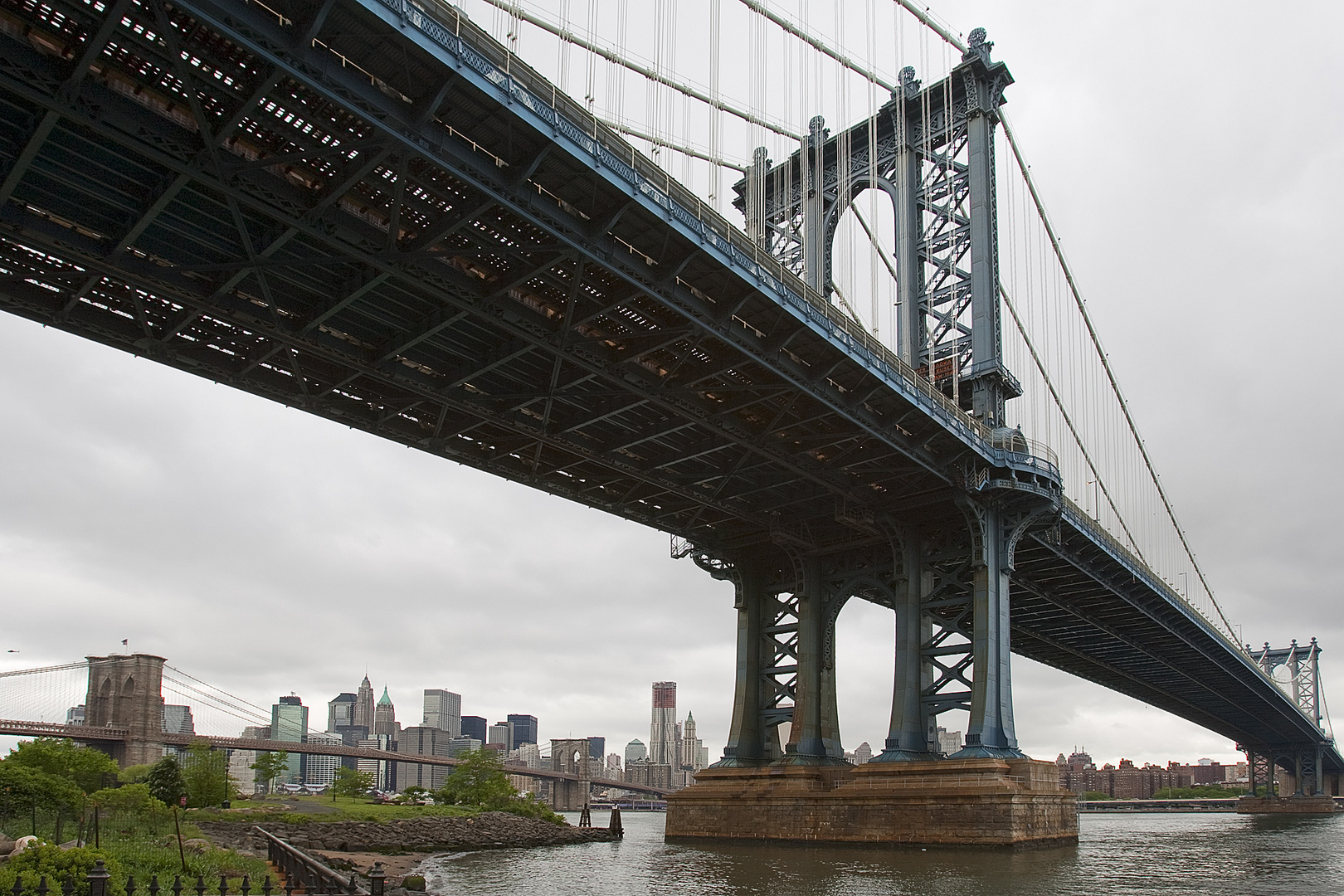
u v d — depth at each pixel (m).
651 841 93.38
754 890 45.16
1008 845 62.66
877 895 42.91
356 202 42.84
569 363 55.47
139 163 39.03
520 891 45.56
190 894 25.81
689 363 56.44
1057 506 73.62
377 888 27.78
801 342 55.84
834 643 79.75
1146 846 84.50
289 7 34.00
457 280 45.88
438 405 60.06
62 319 47.16
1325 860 67.50
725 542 83.19
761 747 81.19
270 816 79.75
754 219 86.38
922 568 76.25
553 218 42.59
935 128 83.44
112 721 145.00
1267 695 174.75
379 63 36.53
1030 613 109.69
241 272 45.00
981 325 76.81
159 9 32.19
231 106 37.16
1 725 133.62
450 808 108.94
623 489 75.00
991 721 68.44
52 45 34.28
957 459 70.56
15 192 40.56
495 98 37.72
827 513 77.12
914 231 81.88
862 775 70.25
